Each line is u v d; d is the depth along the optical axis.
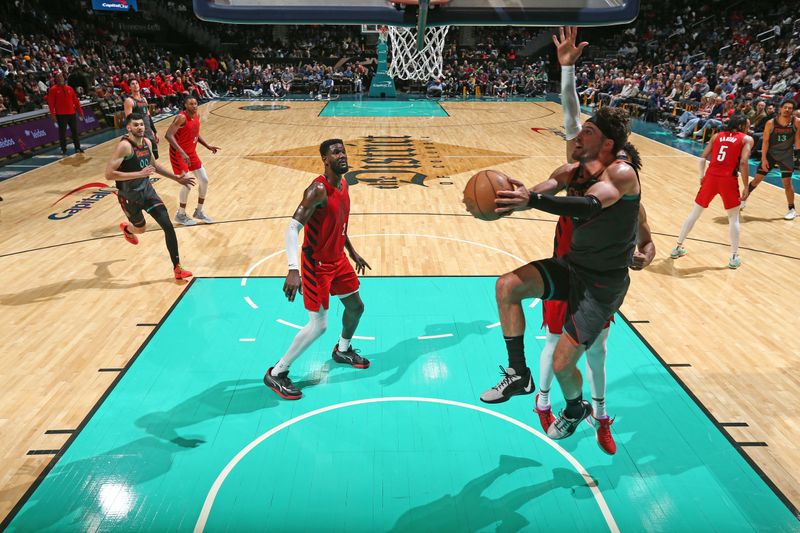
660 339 5.05
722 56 21.41
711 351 4.87
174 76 22.41
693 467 3.56
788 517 3.20
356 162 11.77
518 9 2.01
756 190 9.91
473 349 4.87
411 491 3.36
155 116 18.62
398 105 22.30
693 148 13.70
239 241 7.31
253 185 9.98
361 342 4.98
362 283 6.07
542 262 2.97
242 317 5.38
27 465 3.52
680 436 3.84
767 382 4.45
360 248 7.07
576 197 2.37
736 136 6.18
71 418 3.96
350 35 28.98
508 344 2.99
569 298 2.89
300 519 3.15
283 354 4.80
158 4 27.78
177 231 7.62
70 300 5.67
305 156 12.35
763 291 6.02
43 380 4.38
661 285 6.14
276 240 7.36
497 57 28.23
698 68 20.27
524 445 3.76
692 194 9.62
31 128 12.80
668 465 3.58
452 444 3.76
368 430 3.88
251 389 4.32
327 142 3.92
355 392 4.29
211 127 16.28
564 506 3.26
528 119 18.47
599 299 2.81
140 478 3.43
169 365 4.61
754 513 3.22
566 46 3.14
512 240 7.41
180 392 4.27
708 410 4.11
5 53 17.62
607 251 2.72
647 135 15.54
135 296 5.76
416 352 4.83
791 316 5.50
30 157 12.10
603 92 22.02
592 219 2.63
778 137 8.08
